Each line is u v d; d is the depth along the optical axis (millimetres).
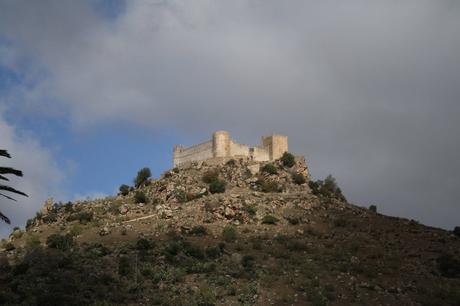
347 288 70062
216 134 124375
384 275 76500
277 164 123875
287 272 73812
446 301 67750
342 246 87812
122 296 62406
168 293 64688
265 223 95812
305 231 93625
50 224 101000
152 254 76562
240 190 110938
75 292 62375
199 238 86562
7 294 59719
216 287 67250
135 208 103750
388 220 105688
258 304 63656
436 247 90875
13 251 81438
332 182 123625
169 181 114500
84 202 113062
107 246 80938
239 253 80688
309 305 63969
